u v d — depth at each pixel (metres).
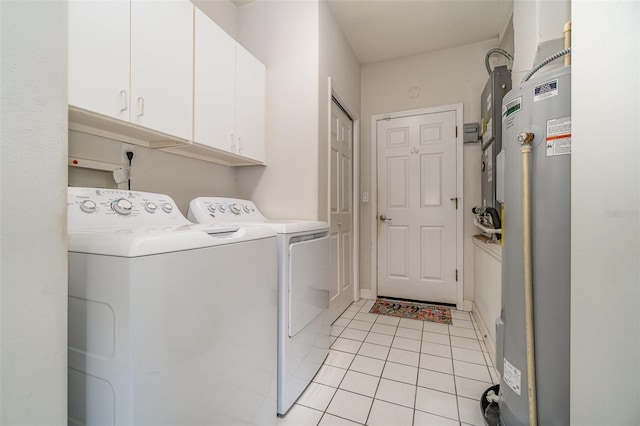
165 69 1.30
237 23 2.26
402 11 2.34
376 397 1.45
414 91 3.03
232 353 0.95
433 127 2.96
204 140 1.53
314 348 1.62
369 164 3.21
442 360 1.81
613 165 0.65
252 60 1.94
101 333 0.70
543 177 0.97
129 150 1.43
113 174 1.35
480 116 2.78
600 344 0.69
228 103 1.71
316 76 2.01
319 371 1.69
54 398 0.56
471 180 2.82
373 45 2.83
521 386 1.05
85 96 0.99
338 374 1.66
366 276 3.22
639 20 0.58
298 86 2.05
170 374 0.73
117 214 1.11
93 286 0.71
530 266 1.00
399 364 1.76
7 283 0.49
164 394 0.72
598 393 0.69
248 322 1.03
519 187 1.05
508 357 1.11
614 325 0.65
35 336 0.53
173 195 1.70
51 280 0.56
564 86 0.93
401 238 3.09
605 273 0.67
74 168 1.23
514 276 1.08
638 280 0.59
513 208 1.08
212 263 0.87
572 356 0.79
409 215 3.06
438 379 1.60
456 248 2.87
